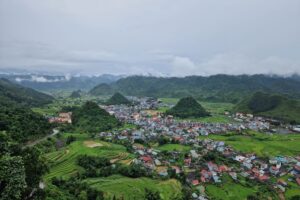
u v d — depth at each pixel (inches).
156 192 6323.8
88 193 5580.7
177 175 7539.4
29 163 3762.3
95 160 7849.4
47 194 4488.2
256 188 7367.1
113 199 5492.1
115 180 6860.2
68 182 6028.5
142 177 7377.0
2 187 3179.1
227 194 6934.1
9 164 3216.0
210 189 7111.2
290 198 6914.4
